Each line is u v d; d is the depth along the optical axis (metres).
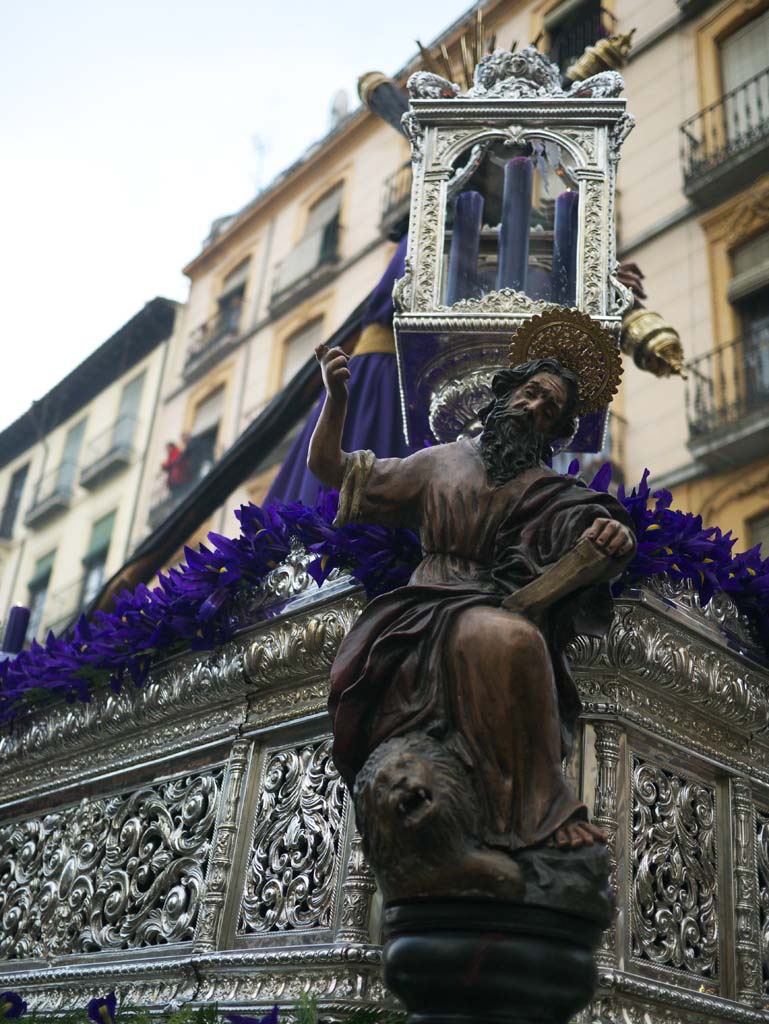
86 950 2.88
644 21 14.86
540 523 1.95
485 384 3.21
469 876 1.61
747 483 12.37
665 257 13.81
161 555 4.98
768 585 2.62
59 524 22.30
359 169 19.09
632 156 14.53
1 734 3.60
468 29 4.52
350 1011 2.11
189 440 19.78
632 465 13.25
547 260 3.57
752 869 2.51
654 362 4.16
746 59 13.75
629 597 2.37
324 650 2.58
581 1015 2.06
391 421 4.28
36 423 23.80
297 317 18.91
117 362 22.48
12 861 3.36
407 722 1.79
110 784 3.15
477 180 3.61
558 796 1.72
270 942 2.40
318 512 2.62
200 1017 2.21
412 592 1.92
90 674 3.17
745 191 13.27
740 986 2.39
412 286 3.32
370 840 1.68
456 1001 1.58
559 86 3.80
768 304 12.84
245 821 2.63
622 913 2.21
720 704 2.54
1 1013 2.58
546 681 1.76
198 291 21.69
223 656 2.83
